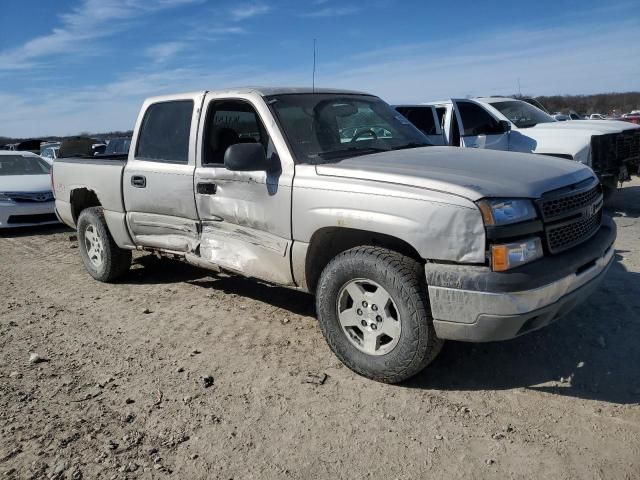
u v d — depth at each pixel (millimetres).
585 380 3576
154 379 3848
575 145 8672
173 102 5066
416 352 3404
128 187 5391
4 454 3018
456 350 4062
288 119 4258
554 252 3332
